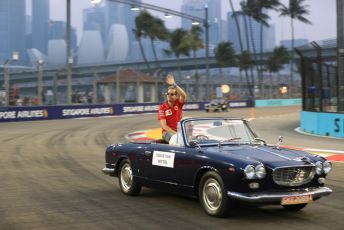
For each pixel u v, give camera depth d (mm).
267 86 100688
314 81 33000
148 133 32906
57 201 11172
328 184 13531
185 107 71125
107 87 61438
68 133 32969
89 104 54969
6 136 30359
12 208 10422
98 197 11656
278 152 9586
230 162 8891
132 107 61406
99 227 8797
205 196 9586
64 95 57531
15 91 49062
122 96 63406
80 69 86875
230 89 88938
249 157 9070
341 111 30203
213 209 9398
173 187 10328
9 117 46312
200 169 9516
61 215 9758
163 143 11375
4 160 19031
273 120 47094
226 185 8969
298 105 99250
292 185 8914
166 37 90250
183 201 11086
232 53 106625
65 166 17344
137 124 42531
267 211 10039
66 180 14242
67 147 24250
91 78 60625
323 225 8891
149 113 63719
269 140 27594
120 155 11977
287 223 9031
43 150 22812
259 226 8805
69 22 52562
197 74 79375
